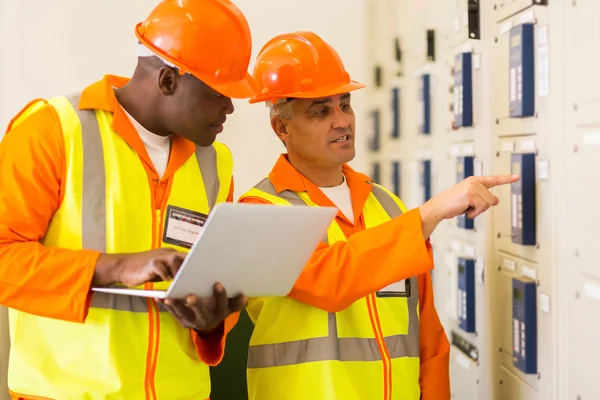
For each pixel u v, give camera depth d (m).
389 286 1.71
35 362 1.37
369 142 2.86
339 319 1.64
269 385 1.66
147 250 1.34
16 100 2.68
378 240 1.54
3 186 1.29
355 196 1.75
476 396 2.12
